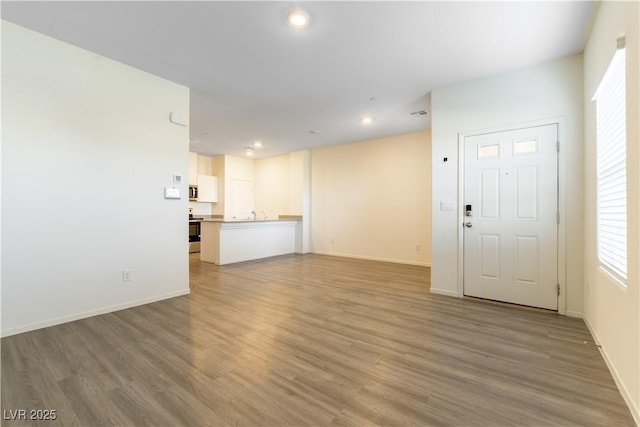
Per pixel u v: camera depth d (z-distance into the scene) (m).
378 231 6.38
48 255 2.64
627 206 1.69
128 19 2.35
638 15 1.50
